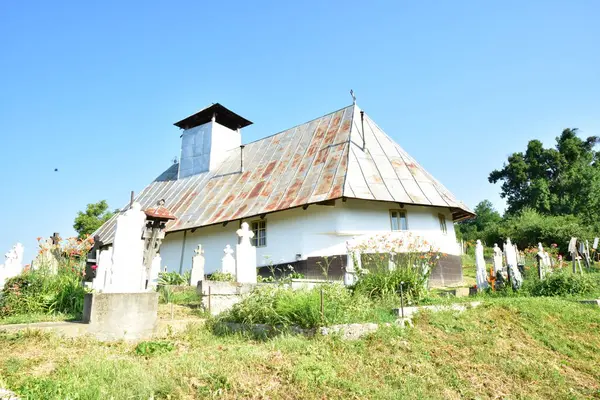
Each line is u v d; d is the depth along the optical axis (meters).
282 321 8.18
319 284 10.47
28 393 4.68
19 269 14.38
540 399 6.44
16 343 6.74
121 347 7.32
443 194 20.75
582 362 8.19
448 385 6.46
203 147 29.84
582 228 35.84
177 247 24.42
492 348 8.14
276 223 20.56
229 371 5.78
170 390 5.12
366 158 20.94
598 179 51.94
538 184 53.78
